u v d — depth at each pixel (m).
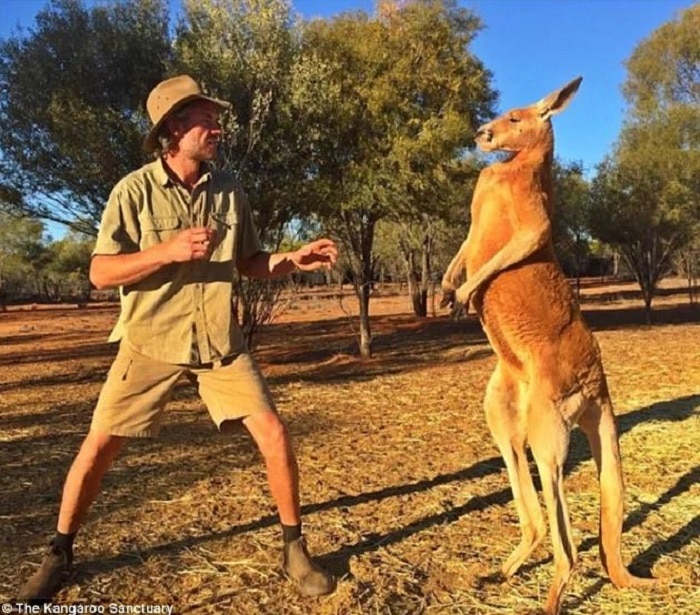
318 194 12.36
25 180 12.35
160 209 3.40
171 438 6.86
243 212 3.73
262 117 11.26
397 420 7.64
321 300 41.69
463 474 5.50
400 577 3.67
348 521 4.47
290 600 3.44
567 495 4.96
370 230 14.85
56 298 54.66
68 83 11.77
